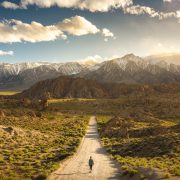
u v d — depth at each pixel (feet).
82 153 188.96
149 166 127.65
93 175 121.49
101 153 190.39
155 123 401.29
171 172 111.75
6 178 122.42
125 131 294.25
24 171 144.05
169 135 219.82
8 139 241.55
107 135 294.05
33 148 219.61
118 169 132.98
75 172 127.44
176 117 536.83
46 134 299.38
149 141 211.20
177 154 163.73
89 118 502.38
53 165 139.13
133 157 174.40
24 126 351.87
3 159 177.68
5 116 416.46
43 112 553.64
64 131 333.62
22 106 613.52
